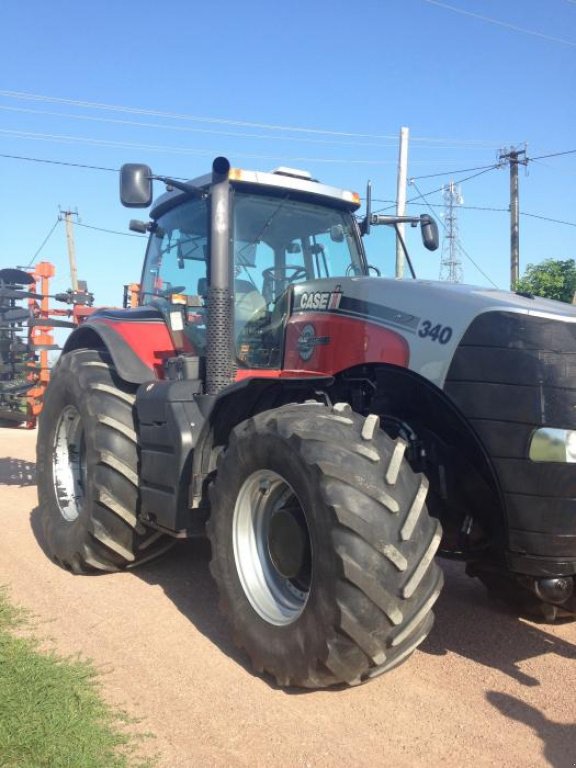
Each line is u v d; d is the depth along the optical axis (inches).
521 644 145.5
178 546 213.2
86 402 180.9
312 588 116.0
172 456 154.9
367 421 121.6
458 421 126.8
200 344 177.5
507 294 137.2
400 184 598.5
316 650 114.4
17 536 222.2
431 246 199.6
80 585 178.4
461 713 117.1
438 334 129.3
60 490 200.1
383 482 114.1
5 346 500.7
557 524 116.6
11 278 491.5
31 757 101.4
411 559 111.7
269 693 123.2
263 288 174.9
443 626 154.8
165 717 115.1
